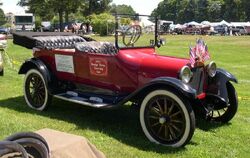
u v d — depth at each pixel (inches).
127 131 231.3
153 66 219.5
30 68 279.9
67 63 263.3
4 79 397.4
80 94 258.2
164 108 206.1
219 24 2357.3
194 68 218.7
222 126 245.1
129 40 239.0
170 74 212.5
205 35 2004.2
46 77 266.8
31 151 125.2
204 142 215.3
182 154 196.9
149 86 206.8
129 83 231.8
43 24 2197.3
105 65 240.7
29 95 281.3
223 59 705.0
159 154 196.9
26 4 2053.4
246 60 692.7
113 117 259.4
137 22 242.1
